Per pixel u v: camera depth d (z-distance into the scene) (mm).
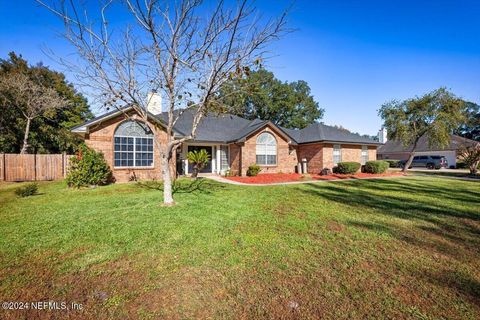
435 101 21031
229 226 5840
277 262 4004
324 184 14359
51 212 7148
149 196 9602
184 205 8031
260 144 19125
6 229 5578
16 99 21250
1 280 3443
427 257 4258
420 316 2764
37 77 26469
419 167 33094
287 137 20250
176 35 7055
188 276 3562
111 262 4000
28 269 3758
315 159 21109
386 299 3059
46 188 12156
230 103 11219
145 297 3084
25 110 22734
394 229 5766
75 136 26547
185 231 5438
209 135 19094
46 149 25469
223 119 22484
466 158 21688
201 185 12922
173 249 4480
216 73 7051
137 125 14547
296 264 3949
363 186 13484
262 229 5652
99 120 13133
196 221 6215
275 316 2756
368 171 22016
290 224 6082
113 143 13875
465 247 4719
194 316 2748
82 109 30250
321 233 5441
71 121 28578
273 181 15812
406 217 6828
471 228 5887
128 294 3143
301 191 11500
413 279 3533
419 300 3047
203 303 2969
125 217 6574
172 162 15383
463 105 21047
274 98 39469
